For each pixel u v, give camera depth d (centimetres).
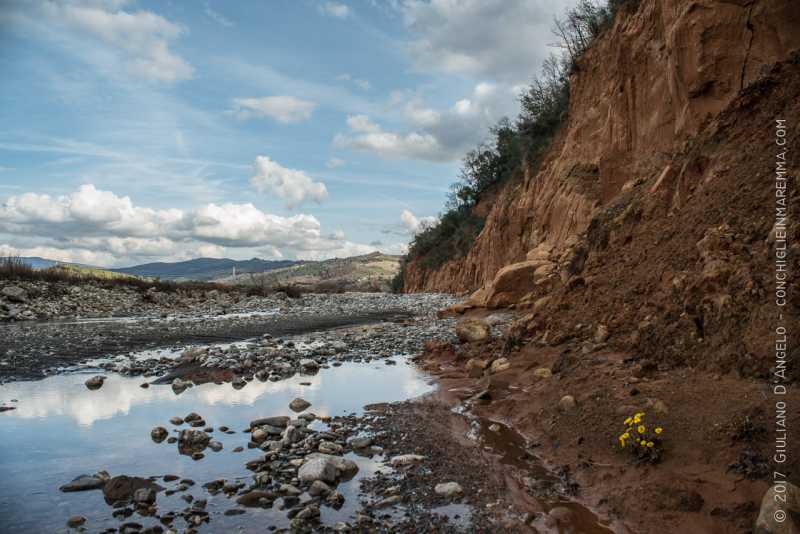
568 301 1103
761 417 485
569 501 509
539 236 2764
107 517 477
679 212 966
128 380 1081
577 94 3134
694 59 1310
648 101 1842
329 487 542
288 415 832
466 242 5906
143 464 614
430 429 745
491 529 457
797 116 796
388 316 2645
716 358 612
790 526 368
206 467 606
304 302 3584
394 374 1138
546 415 713
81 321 2314
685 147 1169
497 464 608
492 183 6500
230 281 8775
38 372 1150
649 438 531
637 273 947
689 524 423
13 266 3059
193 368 1158
